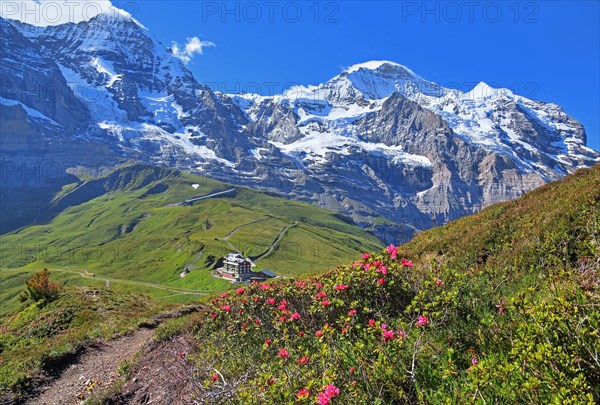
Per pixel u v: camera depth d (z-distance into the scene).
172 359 12.02
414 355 5.40
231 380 7.88
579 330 4.30
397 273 8.44
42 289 29.47
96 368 15.62
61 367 15.88
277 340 8.19
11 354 18.75
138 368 13.48
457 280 8.00
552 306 4.72
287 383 6.05
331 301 8.20
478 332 5.96
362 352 5.88
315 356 6.46
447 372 4.87
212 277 151.12
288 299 10.24
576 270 7.84
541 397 4.00
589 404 3.45
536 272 9.44
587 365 4.08
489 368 4.43
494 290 7.82
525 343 4.54
